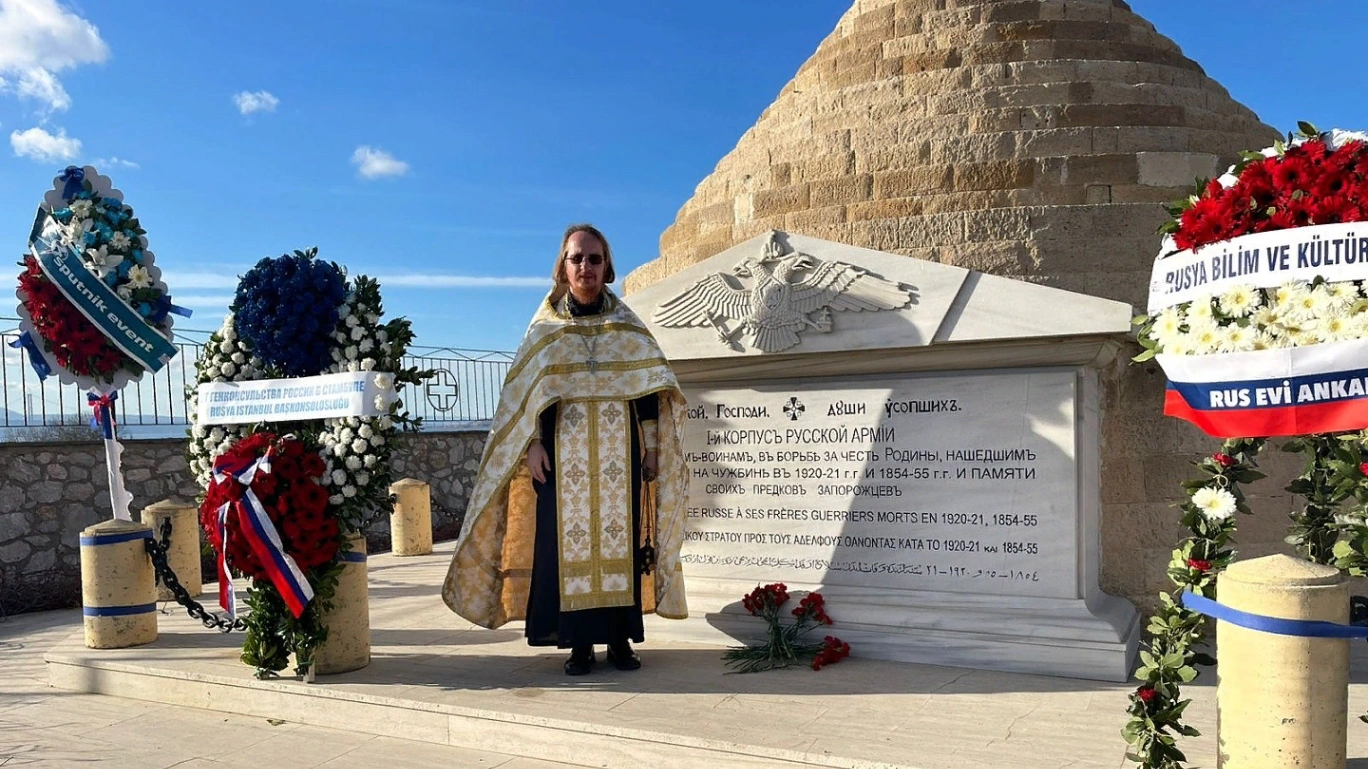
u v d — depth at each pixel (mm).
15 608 8383
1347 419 2965
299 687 4730
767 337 5250
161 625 6500
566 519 4840
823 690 4500
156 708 5074
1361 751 3648
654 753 3910
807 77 7305
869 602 5133
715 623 5387
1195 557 3377
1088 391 4895
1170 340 3326
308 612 4797
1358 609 3361
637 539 4945
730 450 5578
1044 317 4652
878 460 5199
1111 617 4766
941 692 4441
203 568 9672
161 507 7941
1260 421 3102
